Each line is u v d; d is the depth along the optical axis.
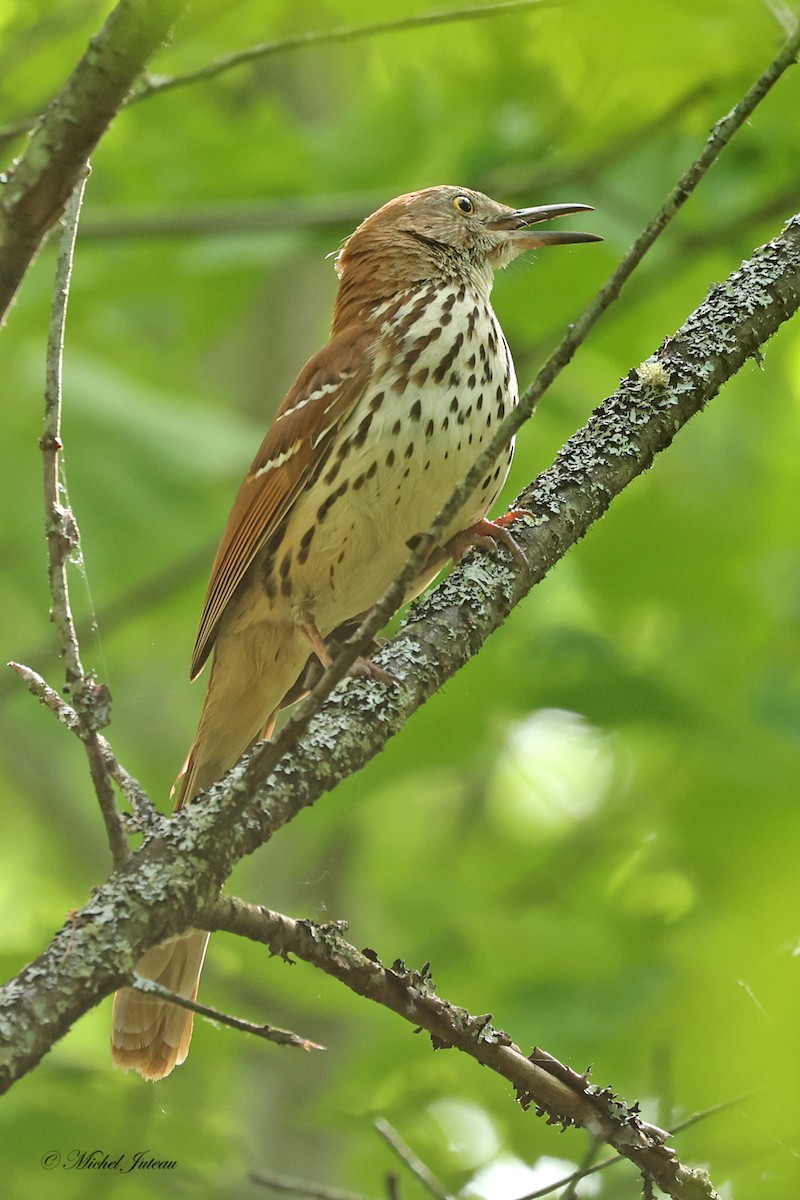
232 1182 10.61
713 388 7.03
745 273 7.14
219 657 9.05
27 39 11.56
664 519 13.05
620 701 11.92
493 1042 6.05
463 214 9.60
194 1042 11.46
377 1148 10.91
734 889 7.25
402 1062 10.61
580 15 9.12
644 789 13.55
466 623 6.65
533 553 6.85
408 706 6.34
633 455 6.98
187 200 13.12
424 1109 10.86
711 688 12.02
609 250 11.84
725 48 9.65
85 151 5.40
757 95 5.50
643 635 13.43
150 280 13.09
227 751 9.12
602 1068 9.86
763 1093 6.42
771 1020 6.46
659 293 12.29
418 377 8.21
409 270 9.39
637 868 12.09
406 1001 5.96
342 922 5.90
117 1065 6.84
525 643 13.09
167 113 13.27
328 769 6.05
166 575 13.03
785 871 7.23
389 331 8.42
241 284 13.34
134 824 5.56
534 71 11.80
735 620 12.97
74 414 13.07
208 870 5.43
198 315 13.60
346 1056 11.38
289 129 13.41
